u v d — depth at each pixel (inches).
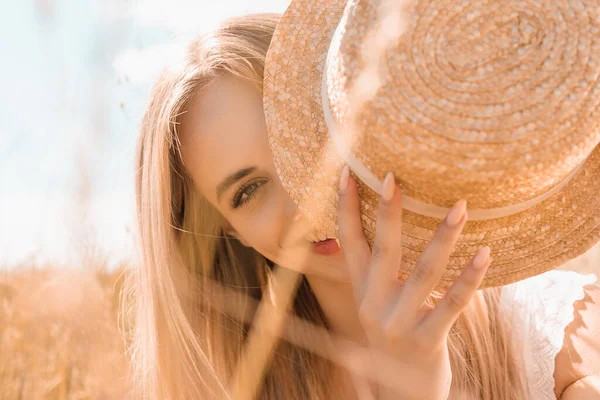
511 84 19.2
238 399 34.9
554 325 28.8
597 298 29.5
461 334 29.9
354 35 20.4
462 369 29.3
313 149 23.6
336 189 23.3
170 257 32.8
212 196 29.5
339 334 33.5
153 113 30.4
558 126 19.1
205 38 29.2
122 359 32.0
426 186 20.2
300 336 34.4
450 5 19.6
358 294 22.9
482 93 19.3
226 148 27.6
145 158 31.5
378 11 20.1
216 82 27.8
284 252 29.2
